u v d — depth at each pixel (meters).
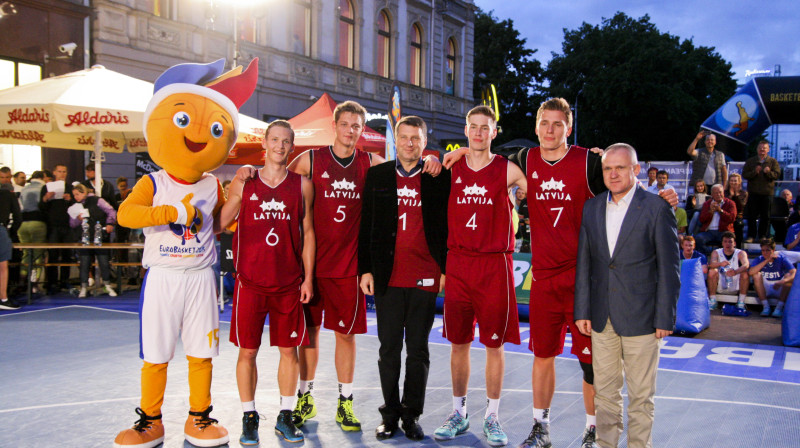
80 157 13.47
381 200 4.03
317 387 5.16
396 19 22.89
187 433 3.88
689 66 37.09
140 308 3.79
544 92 45.06
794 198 14.02
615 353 3.47
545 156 3.81
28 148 12.71
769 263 9.10
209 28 15.72
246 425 3.87
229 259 8.52
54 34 12.79
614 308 3.40
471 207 3.89
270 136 3.90
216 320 3.94
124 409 4.45
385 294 3.99
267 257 3.85
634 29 40.28
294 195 3.93
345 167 4.19
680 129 37.56
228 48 16.39
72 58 13.10
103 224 9.77
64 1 12.80
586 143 40.31
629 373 3.43
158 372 3.81
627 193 3.46
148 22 14.32
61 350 6.24
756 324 8.52
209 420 3.92
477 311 3.95
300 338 3.98
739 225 11.29
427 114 24.97
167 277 3.76
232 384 5.15
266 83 17.75
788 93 13.87
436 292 4.02
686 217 10.94
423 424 4.29
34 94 8.23
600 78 37.25
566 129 3.72
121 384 5.08
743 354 6.70
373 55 22.02
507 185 3.90
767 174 11.32
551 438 4.05
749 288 10.02
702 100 39.28
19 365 5.65
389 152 8.48
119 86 8.69
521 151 4.02
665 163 14.59
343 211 4.14
